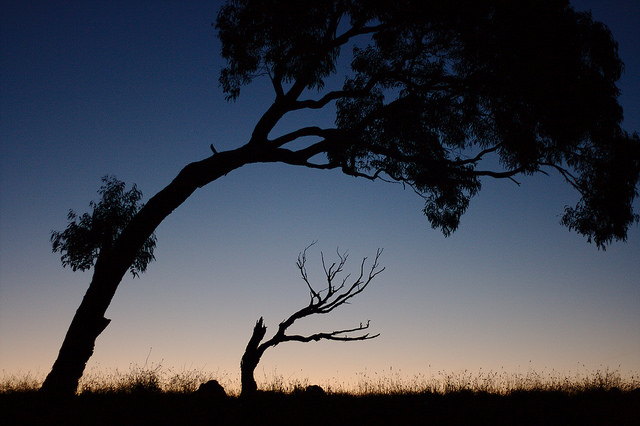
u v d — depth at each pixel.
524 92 16.94
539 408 11.68
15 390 12.88
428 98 18.30
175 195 15.20
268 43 17.42
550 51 16.34
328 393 13.40
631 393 13.13
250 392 12.74
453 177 18.88
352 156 18.84
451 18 16.92
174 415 10.55
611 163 17.47
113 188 17.05
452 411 11.46
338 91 17.62
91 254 16.72
